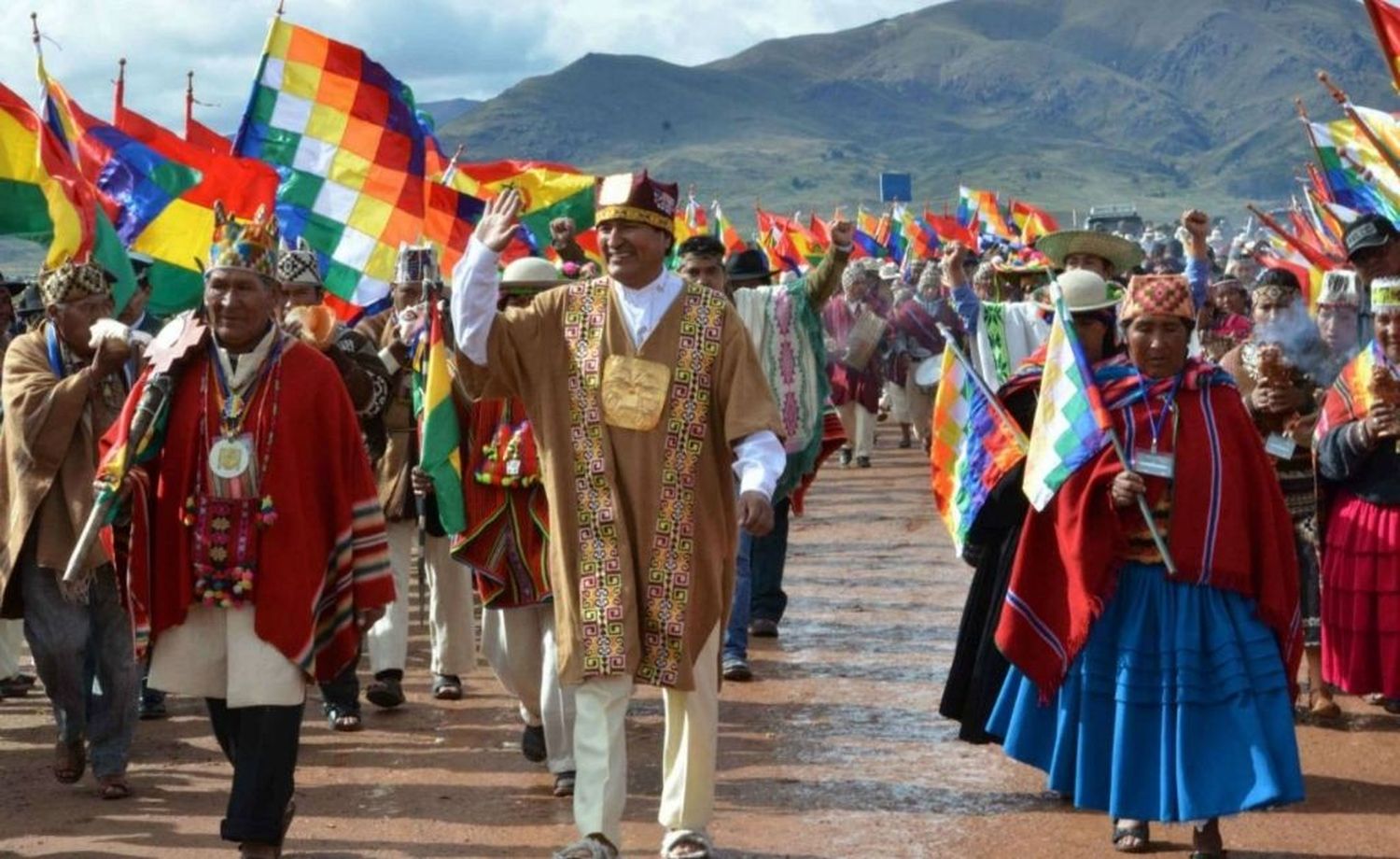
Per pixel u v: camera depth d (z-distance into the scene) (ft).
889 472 74.43
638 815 26.78
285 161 38.60
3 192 34.55
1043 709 25.66
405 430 33.86
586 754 23.25
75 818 27.09
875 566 50.44
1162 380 24.91
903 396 85.30
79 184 29.96
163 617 22.71
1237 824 25.98
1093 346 27.27
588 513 23.25
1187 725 23.88
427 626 43.19
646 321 23.49
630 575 23.13
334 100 38.68
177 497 22.71
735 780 28.63
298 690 22.66
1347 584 30.53
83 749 28.76
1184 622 24.14
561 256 43.80
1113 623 24.61
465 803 27.50
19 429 27.91
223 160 36.78
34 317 35.86
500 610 28.68
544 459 23.57
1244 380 33.83
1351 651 30.58
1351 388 30.19
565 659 23.09
